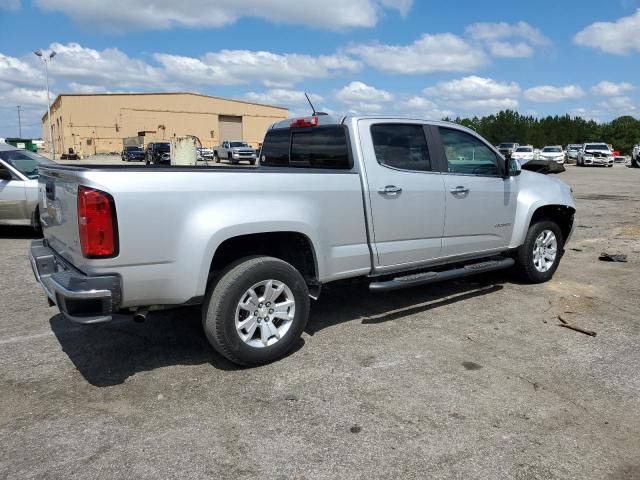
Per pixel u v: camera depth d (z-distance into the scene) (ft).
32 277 21.85
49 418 10.85
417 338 15.15
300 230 13.41
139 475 9.05
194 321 16.51
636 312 17.42
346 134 15.25
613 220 38.24
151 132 232.73
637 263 24.45
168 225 11.57
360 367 13.23
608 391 12.00
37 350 14.26
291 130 17.71
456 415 10.96
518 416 10.93
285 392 11.94
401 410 11.16
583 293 19.57
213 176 12.17
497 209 18.70
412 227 16.10
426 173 16.39
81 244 11.07
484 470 9.20
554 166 24.27
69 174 11.55
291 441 10.05
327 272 14.33
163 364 13.41
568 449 9.82
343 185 14.39
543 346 14.56
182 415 10.96
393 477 9.02
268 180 12.98
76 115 230.07
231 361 12.90
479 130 299.17
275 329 13.42
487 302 18.49
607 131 315.99
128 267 11.27
